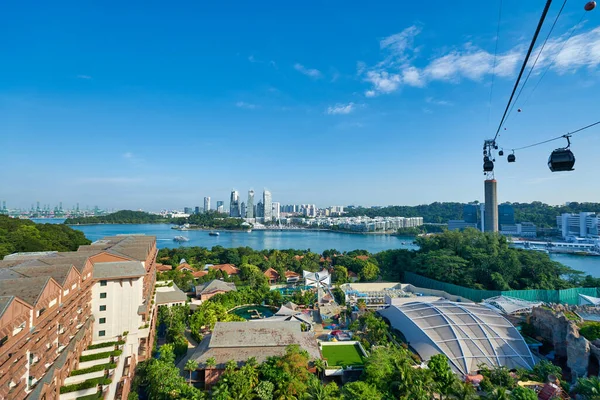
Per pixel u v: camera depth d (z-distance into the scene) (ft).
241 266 604.90
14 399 134.92
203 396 193.26
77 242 593.01
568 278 543.80
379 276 604.49
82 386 179.42
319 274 481.87
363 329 331.16
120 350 225.35
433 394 204.54
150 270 335.06
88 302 241.14
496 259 477.77
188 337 325.42
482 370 241.35
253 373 204.44
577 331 253.03
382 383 203.82
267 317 397.19
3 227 560.61
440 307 323.78
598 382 193.26
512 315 359.87
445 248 576.20
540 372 236.84
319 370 226.99
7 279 164.96
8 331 129.90
